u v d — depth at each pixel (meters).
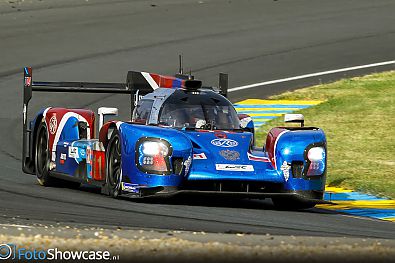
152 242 22.61
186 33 87.31
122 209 31.64
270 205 37.38
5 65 75.62
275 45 82.81
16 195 35.31
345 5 99.44
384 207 37.28
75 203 33.09
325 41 84.25
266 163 35.28
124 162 34.50
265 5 99.62
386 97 65.62
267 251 21.94
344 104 63.91
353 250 22.23
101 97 67.44
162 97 38.12
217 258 21.38
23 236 23.27
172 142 33.97
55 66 75.31
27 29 87.69
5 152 51.81
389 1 101.31
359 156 50.62
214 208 33.88
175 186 33.66
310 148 35.34
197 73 73.50
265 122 59.59
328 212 35.56
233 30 88.50
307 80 71.88
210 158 34.59
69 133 40.62
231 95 67.69
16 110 62.78
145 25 90.44
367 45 82.75
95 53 79.75
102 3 100.00
